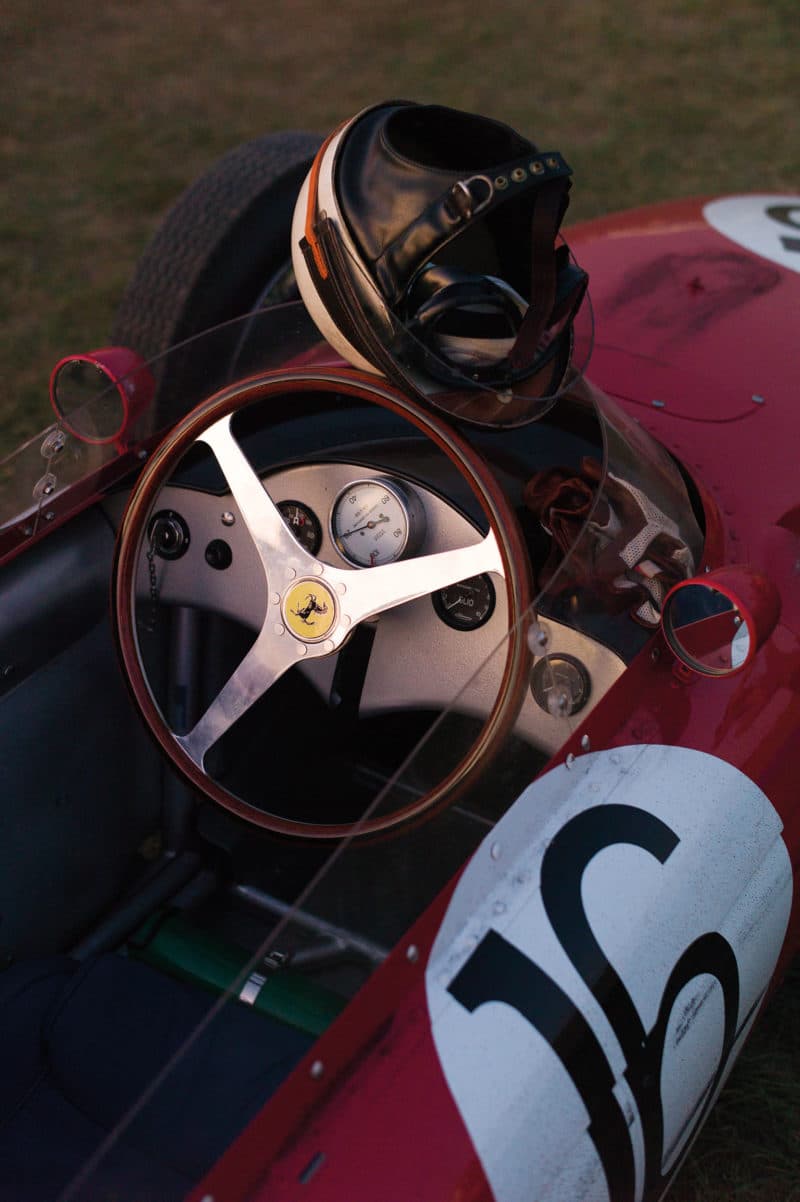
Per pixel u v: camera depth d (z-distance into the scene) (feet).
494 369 5.11
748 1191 6.40
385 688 6.13
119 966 5.50
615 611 5.29
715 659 5.22
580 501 5.90
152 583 6.51
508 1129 4.05
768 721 5.30
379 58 20.72
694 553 5.60
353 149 5.14
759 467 6.31
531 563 5.94
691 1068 4.87
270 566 5.79
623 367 7.11
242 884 6.96
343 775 7.19
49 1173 4.70
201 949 6.29
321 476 6.19
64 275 14.62
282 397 6.54
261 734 6.97
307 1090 3.98
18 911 6.25
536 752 4.98
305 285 5.38
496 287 5.09
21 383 12.63
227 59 21.01
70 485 6.25
